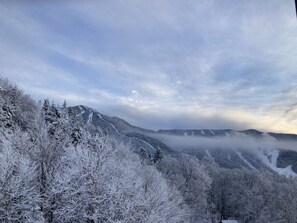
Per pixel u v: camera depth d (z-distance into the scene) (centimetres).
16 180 1761
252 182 9306
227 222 7856
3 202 1666
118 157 2750
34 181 2011
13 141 2192
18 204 1703
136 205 2223
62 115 2647
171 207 3077
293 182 7975
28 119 3092
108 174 2159
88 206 2016
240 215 8481
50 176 2039
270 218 7031
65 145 2388
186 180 7062
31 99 5172
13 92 4669
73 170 1992
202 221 7238
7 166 1759
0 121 2831
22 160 1903
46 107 3069
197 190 6744
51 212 1948
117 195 2072
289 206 6981
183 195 6306
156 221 2225
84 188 2005
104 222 1969
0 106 3042
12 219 1652
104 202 2027
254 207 7769
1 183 1716
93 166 2061
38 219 1744
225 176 9762
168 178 6431
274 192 8138
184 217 4209
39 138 2262
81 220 1977
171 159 8256
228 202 9081
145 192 2641
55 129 2403
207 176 7469
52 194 1933
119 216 2081
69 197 1972
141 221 2161
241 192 8838
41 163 2191
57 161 2192
